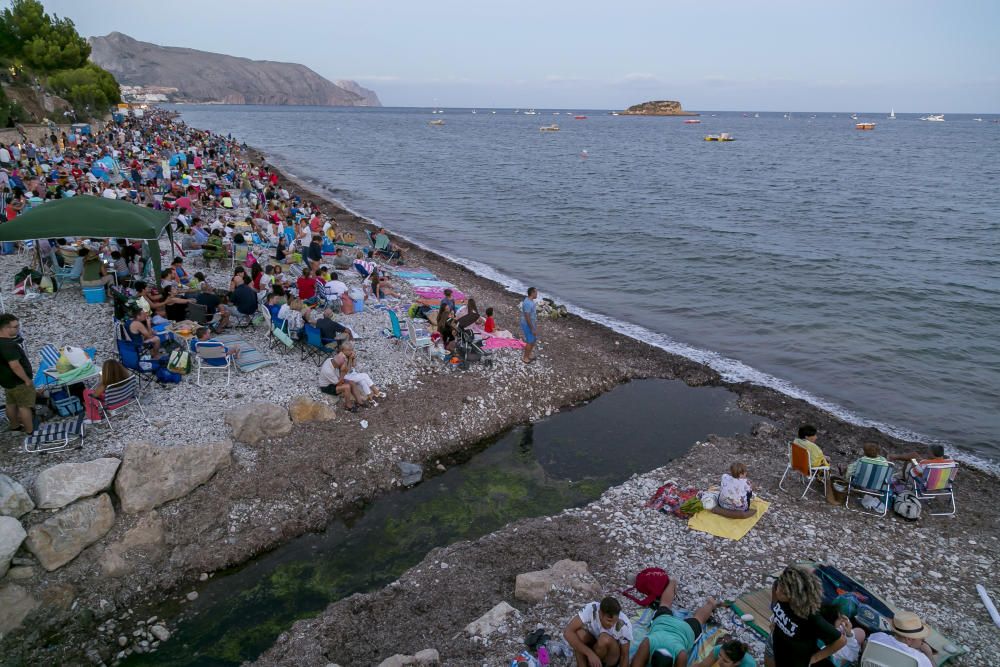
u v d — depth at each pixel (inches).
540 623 315.0
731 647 238.2
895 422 601.6
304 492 430.3
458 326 631.2
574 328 802.2
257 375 537.0
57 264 670.5
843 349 772.0
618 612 258.8
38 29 2746.1
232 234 916.0
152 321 542.6
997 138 6781.5
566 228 1503.4
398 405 534.6
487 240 1373.0
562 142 5191.9
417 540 408.8
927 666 251.0
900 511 423.5
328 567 381.7
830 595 313.9
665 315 893.8
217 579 368.5
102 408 427.5
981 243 1358.3
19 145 1459.2
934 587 357.7
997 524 423.8
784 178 2669.8
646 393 646.5
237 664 311.0
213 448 419.2
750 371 706.8
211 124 6190.9
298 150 3636.8
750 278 1076.5
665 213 1716.3
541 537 398.0
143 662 311.9
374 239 1032.2
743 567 367.6
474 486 471.8
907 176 2795.3
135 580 355.9
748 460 500.4
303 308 636.7
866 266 1151.0
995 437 574.2
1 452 398.9
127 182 1107.9
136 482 380.5
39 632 323.3
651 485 461.1
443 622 327.0
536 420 578.6
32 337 551.2
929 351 766.5
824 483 448.5
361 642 315.0
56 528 347.3
